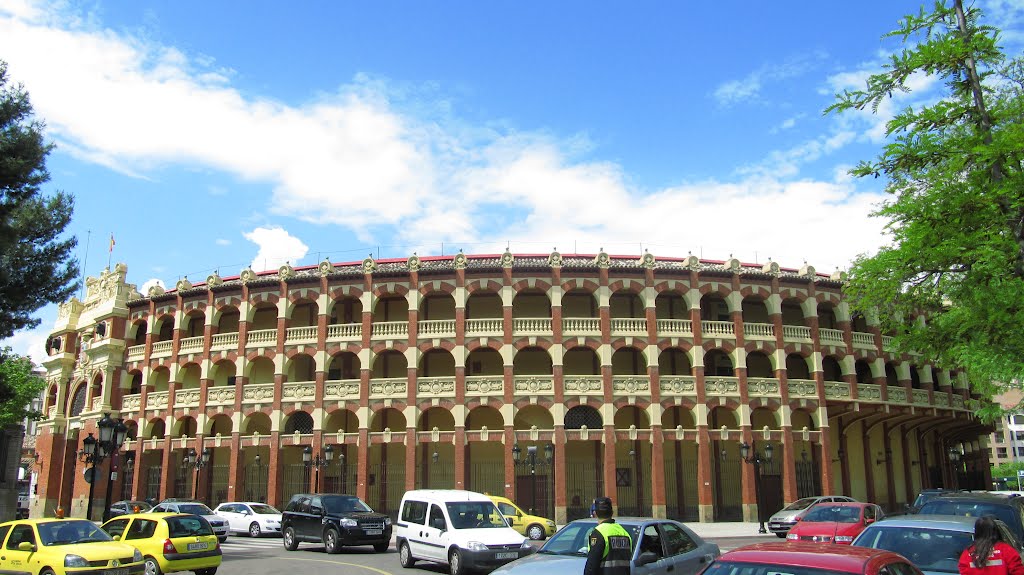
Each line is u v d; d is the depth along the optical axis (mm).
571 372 50875
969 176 21531
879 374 52969
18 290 27047
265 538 40281
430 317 52094
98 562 19047
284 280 52406
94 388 61344
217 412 52469
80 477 59844
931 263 22594
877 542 13750
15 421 46500
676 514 48312
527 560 14594
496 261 50344
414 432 47969
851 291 27844
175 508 36031
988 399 24531
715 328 50062
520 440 48094
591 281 49719
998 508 17750
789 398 50000
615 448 49500
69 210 28719
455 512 24500
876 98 23031
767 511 48906
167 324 60156
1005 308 20750
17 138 25578
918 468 60062
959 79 22688
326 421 49844
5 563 19906
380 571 24422
